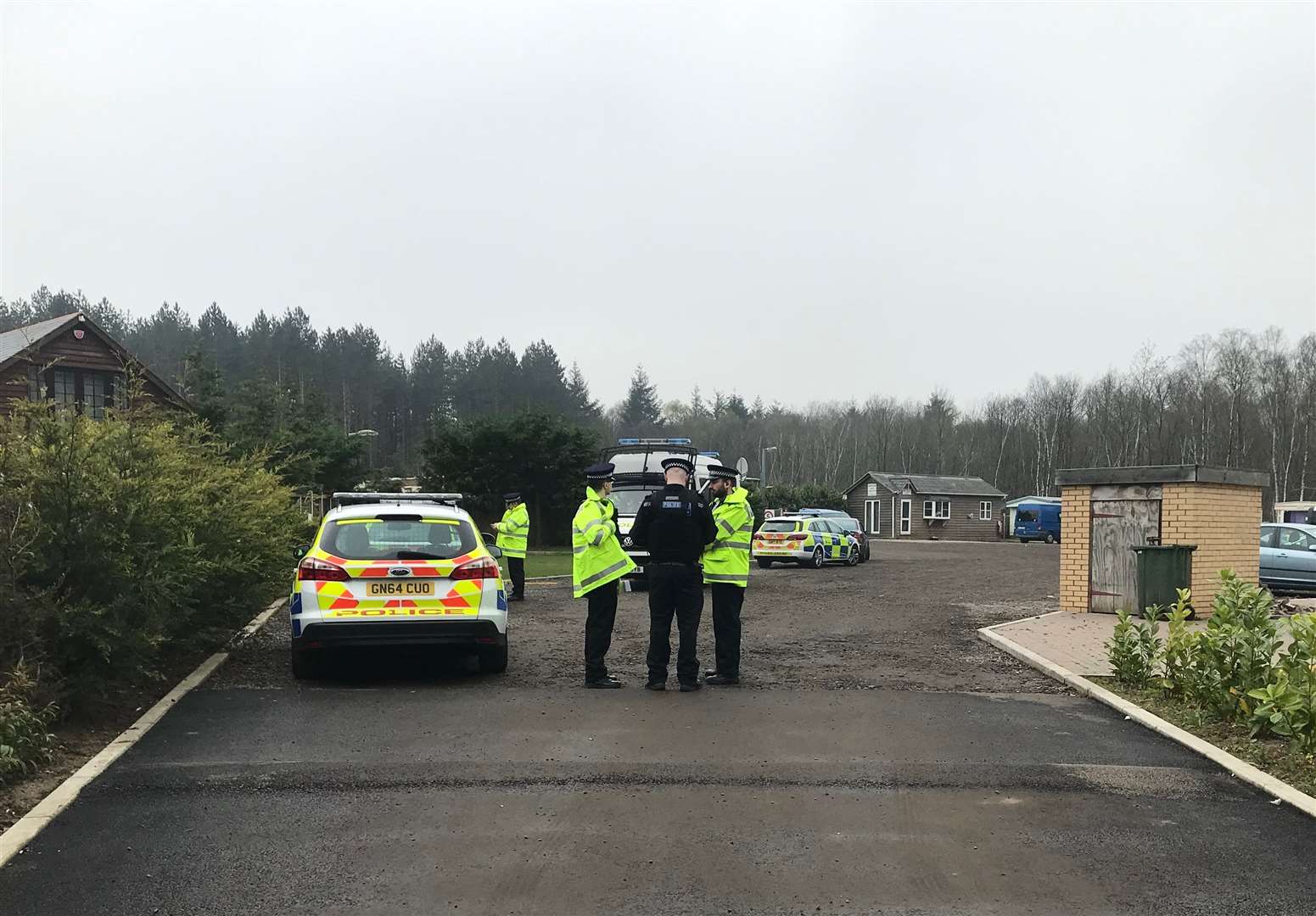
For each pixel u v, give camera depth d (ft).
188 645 29.14
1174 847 15.42
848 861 14.64
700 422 369.30
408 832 15.66
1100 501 45.19
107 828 15.75
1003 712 25.12
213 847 14.93
